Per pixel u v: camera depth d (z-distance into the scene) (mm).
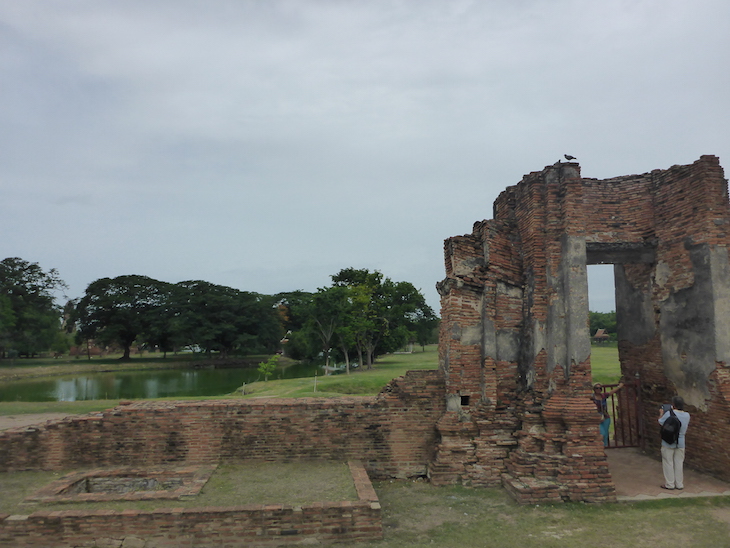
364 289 49031
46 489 7941
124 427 9633
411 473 9984
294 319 86688
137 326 68500
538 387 9602
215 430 9758
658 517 7715
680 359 10086
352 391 26531
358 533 7078
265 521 6996
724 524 7402
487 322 10078
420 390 10180
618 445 11742
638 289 11406
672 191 10148
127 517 6883
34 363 62562
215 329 67875
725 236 9383
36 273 65062
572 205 9531
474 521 7734
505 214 11289
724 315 9219
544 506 8273
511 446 9695
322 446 9898
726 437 9031
